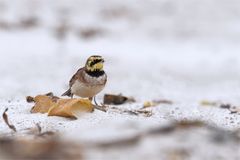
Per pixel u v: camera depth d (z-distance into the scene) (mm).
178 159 4859
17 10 35344
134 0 38656
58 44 27797
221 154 5102
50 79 17172
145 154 4883
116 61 23984
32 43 27828
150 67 22484
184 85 17281
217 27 34094
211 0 38625
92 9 36906
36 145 5000
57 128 7098
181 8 37375
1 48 25781
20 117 7977
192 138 5355
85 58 24250
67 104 7848
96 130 5539
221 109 10719
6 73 18344
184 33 33062
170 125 5574
